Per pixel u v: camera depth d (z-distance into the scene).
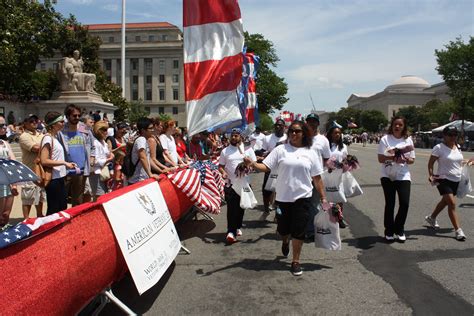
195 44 6.56
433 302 3.91
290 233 4.90
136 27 87.19
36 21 23.05
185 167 6.88
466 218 7.47
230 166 6.19
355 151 37.06
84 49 44.12
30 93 36.34
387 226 6.07
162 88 81.50
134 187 4.21
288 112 14.48
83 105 18.77
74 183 6.09
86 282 3.01
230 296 4.12
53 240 2.69
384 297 4.04
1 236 2.26
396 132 5.96
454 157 6.18
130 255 3.58
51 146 5.30
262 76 49.91
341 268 4.91
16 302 2.29
